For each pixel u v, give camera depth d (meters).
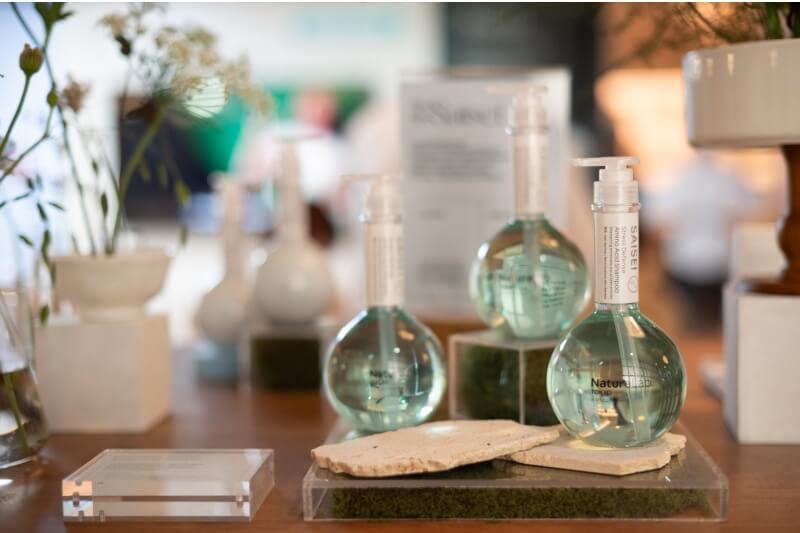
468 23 2.04
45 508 0.49
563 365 0.47
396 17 2.21
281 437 0.64
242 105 0.98
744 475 0.52
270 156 2.06
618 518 0.44
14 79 0.88
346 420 0.55
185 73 0.66
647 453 0.46
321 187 2.15
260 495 0.48
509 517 0.45
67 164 0.94
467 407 0.58
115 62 1.92
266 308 0.84
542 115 0.56
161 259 0.69
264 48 2.23
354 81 2.21
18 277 0.74
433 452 0.46
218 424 0.69
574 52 1.90
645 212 1.88
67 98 0.65
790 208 0.60
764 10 0.59
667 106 1.85
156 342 0.71
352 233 2.11
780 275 0.63
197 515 0.46
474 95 0.80
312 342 0.83
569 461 0.46
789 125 0.54
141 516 0.46
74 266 0.65
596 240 0.47
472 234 0.81
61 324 0.67
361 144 2.20
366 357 0.53
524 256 0.55
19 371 0.57
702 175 1.87
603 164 0.47
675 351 0.47
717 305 1.86
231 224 0.92
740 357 0.59
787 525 0.44
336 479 0.45
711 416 0.68
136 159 0.69
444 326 0.75
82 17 1.81
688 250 1.88
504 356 0.56
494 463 0.47
